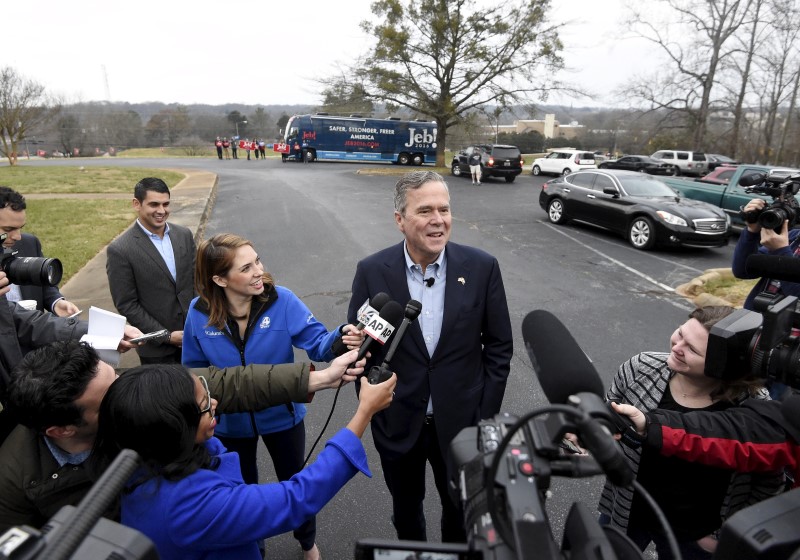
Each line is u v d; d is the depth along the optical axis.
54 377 1.26
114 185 18.84
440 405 2.05
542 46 24.84
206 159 37.53
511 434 0.84
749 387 1.63
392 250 2.17
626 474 0.82
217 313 2.15
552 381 1.03
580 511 0.99
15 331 2.14
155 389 1.21
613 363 4.77
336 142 31.33
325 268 7.86
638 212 9.65
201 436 1.38
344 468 1.44
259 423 2.28
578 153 24.45
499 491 0.90
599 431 0.80
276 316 2.22
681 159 24.83
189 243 3.41
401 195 2.00
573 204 11.35
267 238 10.09
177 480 1.25
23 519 1.39
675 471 1.68
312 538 2.47
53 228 10.34
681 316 5.97
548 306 6.27
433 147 31.58
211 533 1.25
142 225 3.23
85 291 6.39
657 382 1.85
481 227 11.59
